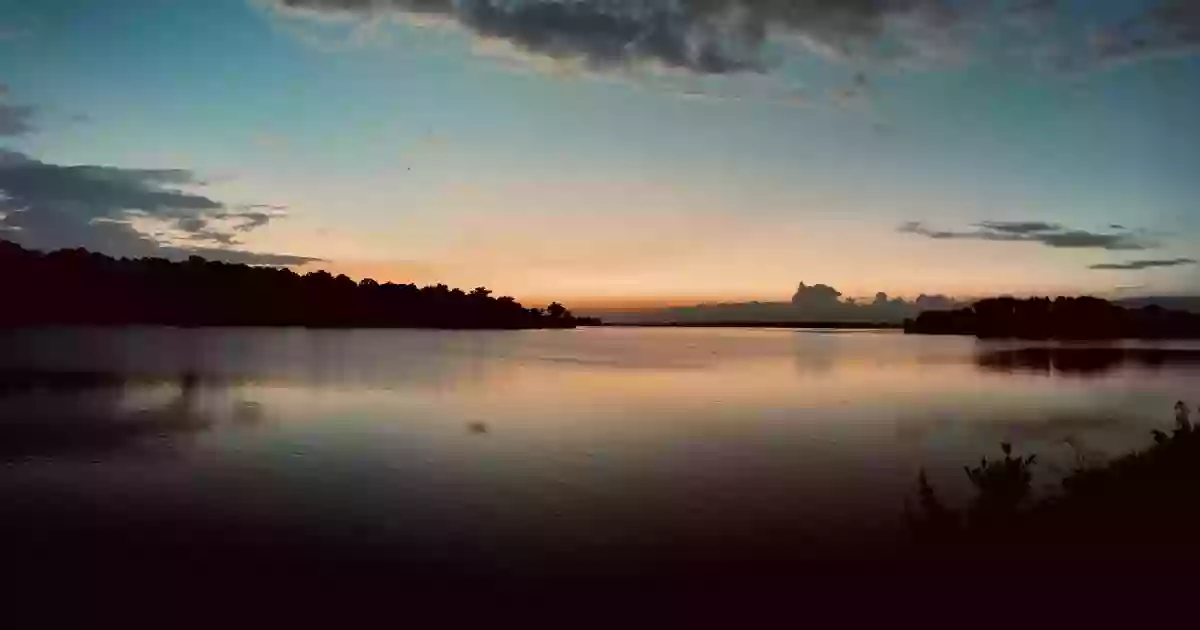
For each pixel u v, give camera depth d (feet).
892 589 25.13
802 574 26.94
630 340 339.77
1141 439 56.70
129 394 90.02
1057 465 45.03
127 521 34.35
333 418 71.05
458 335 384.47
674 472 45.55
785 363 159.94
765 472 45.50
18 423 66.03
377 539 31.50
